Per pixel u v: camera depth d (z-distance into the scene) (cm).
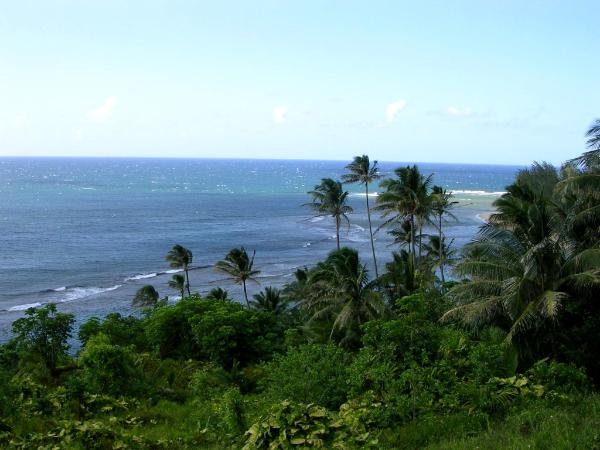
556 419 1127
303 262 7812
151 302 5181
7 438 1377
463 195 16675
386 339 1598
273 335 2719
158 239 9725
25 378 1936
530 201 2134
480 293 1866
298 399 1413
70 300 5775
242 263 4753
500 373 1540
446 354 1588
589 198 1884
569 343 1812
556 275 1806
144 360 2447
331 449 1048
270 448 1045
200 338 2591
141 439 1406
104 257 8119
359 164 5159
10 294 5962
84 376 1920
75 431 1391
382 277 2753
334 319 2781
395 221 4303
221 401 1567
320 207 5381
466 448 1066
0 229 10350
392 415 1327
